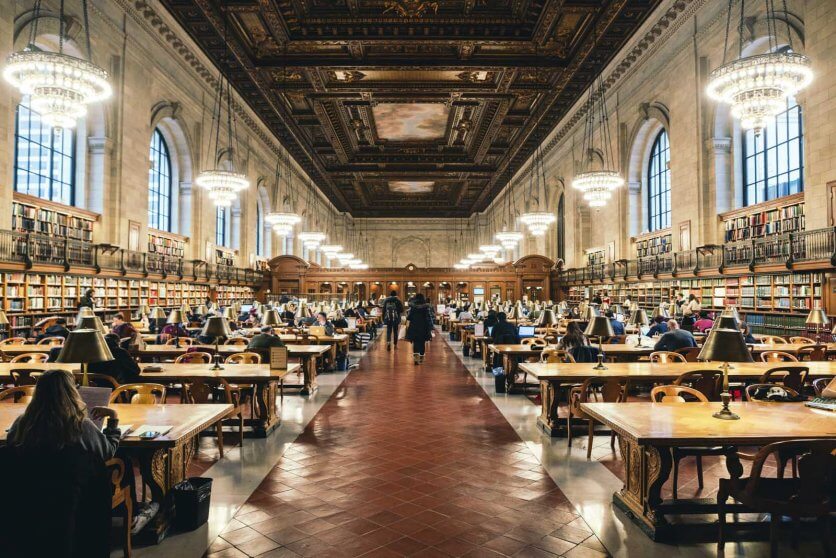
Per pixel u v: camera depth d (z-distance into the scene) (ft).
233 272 81.00
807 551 11.93
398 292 129.70
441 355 52.70
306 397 30.42
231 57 57.47
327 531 13.00
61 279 44.32
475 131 84.07
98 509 9.55
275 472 17.37
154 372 21.52
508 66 56.85
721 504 12.04
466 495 15.38
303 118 78.95
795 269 38.96
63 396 9.15
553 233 108.68
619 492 14.78
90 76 28.60
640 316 40.47
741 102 29.81
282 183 109.29
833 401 14.73
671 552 11.96
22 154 43.32
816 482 10.78
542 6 46.75
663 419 13.60
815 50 38.09
